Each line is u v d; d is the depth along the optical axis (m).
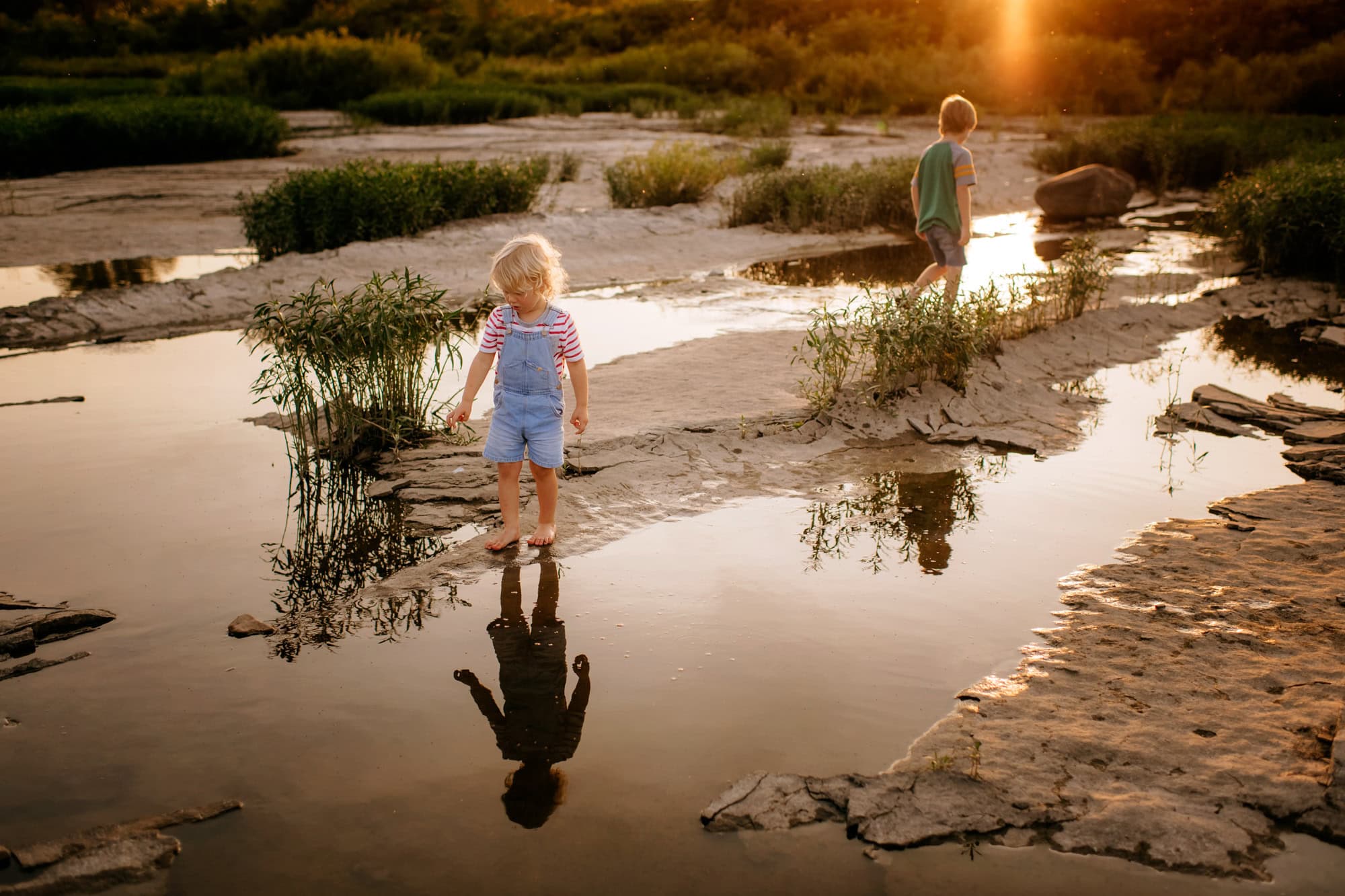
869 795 3.07
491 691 3.66
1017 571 4.57
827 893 2.71
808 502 5.36
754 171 18.47
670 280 11.84
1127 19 41.81
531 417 4.61
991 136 26.97
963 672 3.76
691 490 5.48
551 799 3.08
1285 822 2.95
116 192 17.02
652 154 17.05
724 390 7.04
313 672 3.79
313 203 12.45
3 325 8.86
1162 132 20.53
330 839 2.91
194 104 23.23
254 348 8.61
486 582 4.48
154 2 53.50
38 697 3.62
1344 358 8.26
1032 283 9.07
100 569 4.61
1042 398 7.09
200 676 3.77
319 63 34.25
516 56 48.97
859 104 36.34
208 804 3.06
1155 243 13.95
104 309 9.47
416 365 6.55
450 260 11.95
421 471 5.82
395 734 3.41
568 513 5.17
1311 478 5.65
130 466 5.86
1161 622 4.08
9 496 5.39
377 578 4.57
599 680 3.72
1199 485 5.56
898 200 15.73
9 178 19.00
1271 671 3.69
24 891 2.71
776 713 3.51
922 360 6.95
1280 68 33.34
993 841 2.90
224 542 4.92
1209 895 2.70
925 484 5.61
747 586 4.44
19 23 50.28
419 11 50.59
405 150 22.86
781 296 10.73
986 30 43.91
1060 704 3.53
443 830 2.95
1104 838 2.89
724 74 39.62
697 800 3.08
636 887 2.73
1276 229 11.35
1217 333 9.12
